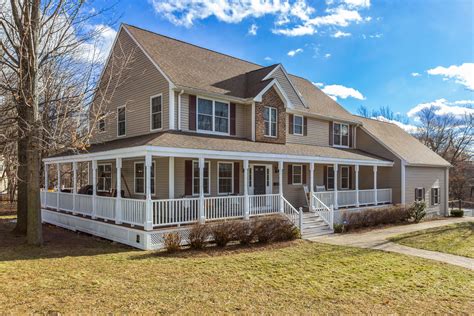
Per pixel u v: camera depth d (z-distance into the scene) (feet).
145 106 52.13
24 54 35.19
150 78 51.47
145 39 55.52
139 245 36.19
